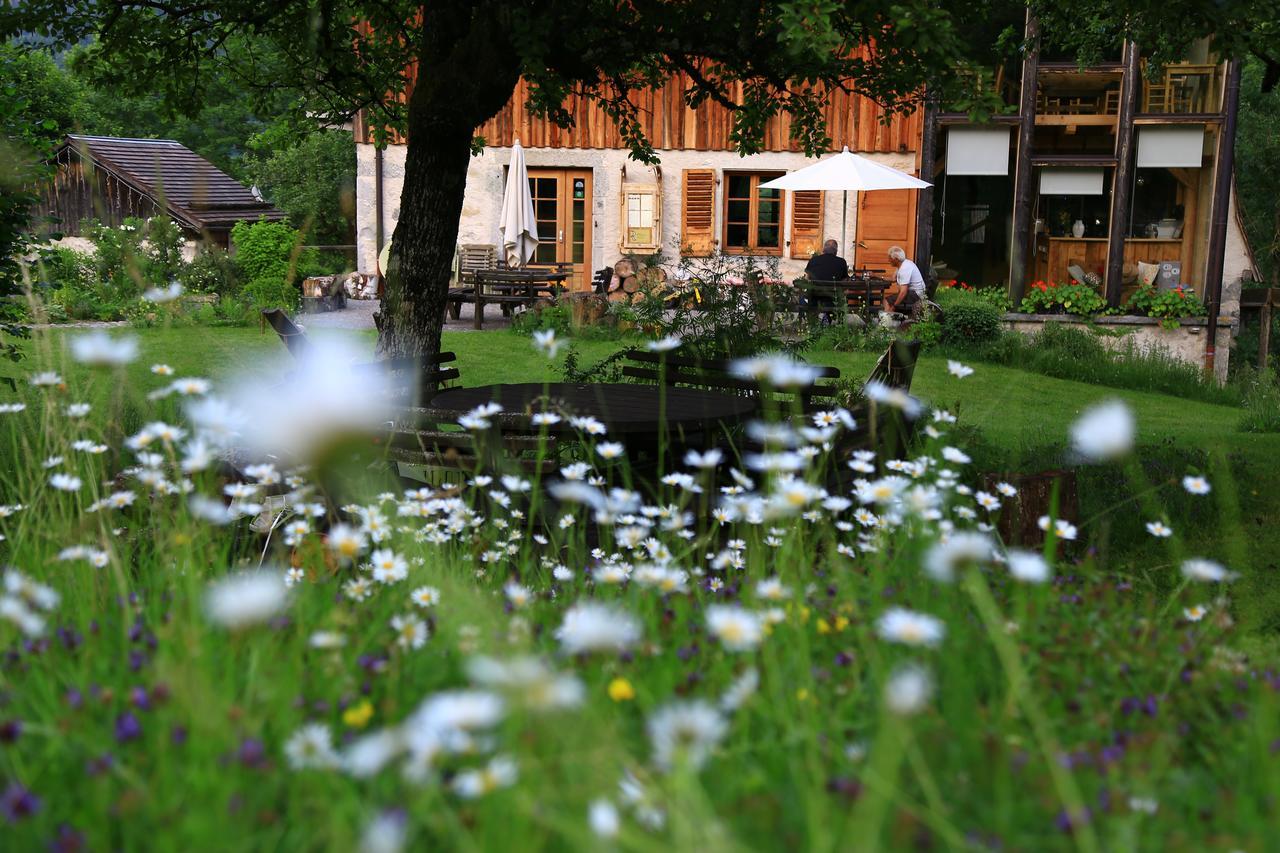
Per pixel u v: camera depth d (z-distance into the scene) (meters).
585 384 6.51
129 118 41.09
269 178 33.78
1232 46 6.70
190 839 1.23
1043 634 2.04
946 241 21.55
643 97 20.36
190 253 18.38
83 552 2.16
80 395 2.72
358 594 2.28
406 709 1.70
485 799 1.26
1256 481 6.80
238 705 1.52
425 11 7.67
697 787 1.30
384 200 20.81
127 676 1.69
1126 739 1.65
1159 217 20.42
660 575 2.15
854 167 17.48
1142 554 5.07
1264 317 20.58
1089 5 8.34
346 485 2.70
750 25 7.37
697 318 9.37
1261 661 2.29
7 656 1.75
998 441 8.09
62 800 1.37
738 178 20.48
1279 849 1.32
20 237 6.33
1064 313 19.19
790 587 2.21
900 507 2.49
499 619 1.98
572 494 2.80
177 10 8.65
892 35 6.76
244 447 3.30
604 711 1.62
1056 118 19.44
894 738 1.40
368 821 1.26
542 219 20.75
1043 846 1.34
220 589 1.81
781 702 1.61
